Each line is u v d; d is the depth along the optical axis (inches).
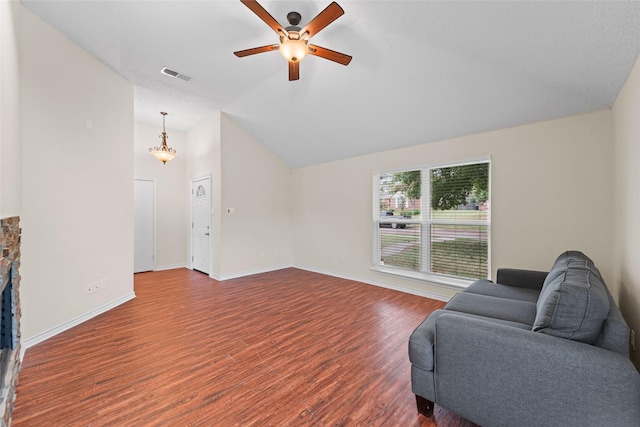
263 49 88.1
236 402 66.4
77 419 60.2
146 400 66.7
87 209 116.6
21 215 89.7
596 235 102.4
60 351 89.8
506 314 74.7
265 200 213.5
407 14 82.0
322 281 183.8
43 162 97.4
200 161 209.8
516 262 121.3
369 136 159.0
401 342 97.4
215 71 129.7
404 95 120.6
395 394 69.7
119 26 100.3
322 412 63.3
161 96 158.4
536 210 116.0
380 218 175.5
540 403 48.3
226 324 112.9
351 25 92.0
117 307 131.7
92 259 119.0
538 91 99.5
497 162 126.5
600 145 101.3
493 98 108.8
